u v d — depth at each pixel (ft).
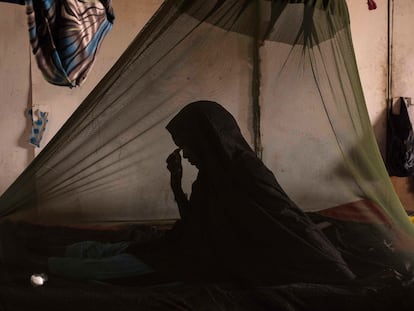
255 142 4.64
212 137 4.42
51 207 4.34
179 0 4.49
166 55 4.47
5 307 3.75
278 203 4.27
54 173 4.35
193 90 4.52
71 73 3.94
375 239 4.57
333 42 5.08
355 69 5.31
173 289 3.99
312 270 4.12
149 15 9.04
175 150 4.43
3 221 4.31
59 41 3.81
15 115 9.10
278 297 3.85
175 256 4.25
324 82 4.89
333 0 5.09
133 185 4.43
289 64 4.79
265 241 4.16
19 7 8.80
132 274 4.17
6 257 4.10
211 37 4.59
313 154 4.69
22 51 8.93
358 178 4.81
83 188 4.37
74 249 4.24
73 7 3.80
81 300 3.78
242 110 4.65
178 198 4.44
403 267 4.32
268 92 4.70
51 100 9.09
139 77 4.40
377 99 9.85
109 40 8.96
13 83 9.00
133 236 4.45
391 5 9.65
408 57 9.80
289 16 4.81
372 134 5.41
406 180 9.80
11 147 9.18
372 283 4.13
